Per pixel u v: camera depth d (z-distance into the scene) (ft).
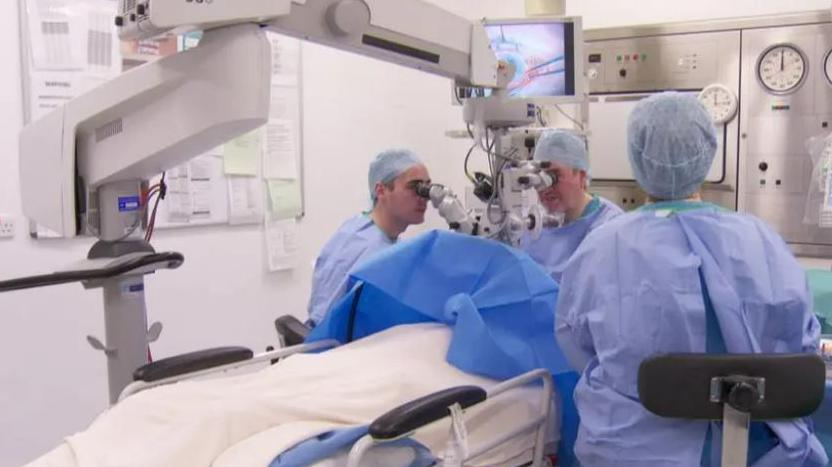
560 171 8.26
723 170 11.20
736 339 4.30
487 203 6.21
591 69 11.94
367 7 5.05
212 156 10.64
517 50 8.68
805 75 10.50
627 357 4.45
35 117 8.88
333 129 12.37
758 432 4.49
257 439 4.19
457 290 6.01
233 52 4.41
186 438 4.07
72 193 5.26
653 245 4.50
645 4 12.71
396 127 13.48
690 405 4.14
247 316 11.35
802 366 4.15
